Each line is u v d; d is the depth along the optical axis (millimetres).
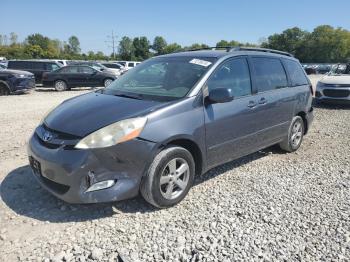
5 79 15500
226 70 4586
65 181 3420
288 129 5887
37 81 21094
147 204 4004
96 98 4340
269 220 3734
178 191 3988
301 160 5859
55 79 18828
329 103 12523
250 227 3582
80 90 19391
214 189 4508
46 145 3660
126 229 3482
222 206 4027
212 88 4289
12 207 3855
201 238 3363
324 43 89562
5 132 7285
